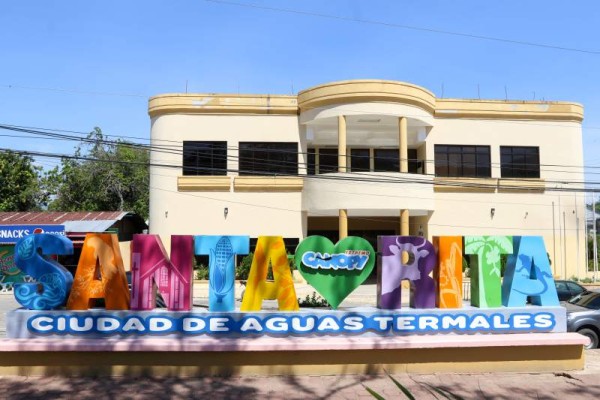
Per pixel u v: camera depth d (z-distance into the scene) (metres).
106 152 38.69
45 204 40.38
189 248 8.39
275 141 24.62
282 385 7.63
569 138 25.89
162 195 24.33
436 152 25.30
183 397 7.07
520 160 25.64
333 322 8.37
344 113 23.03
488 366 8.44
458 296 8.79
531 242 9.05
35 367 7.94
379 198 22.75
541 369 8.55
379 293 8.88
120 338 8.09
